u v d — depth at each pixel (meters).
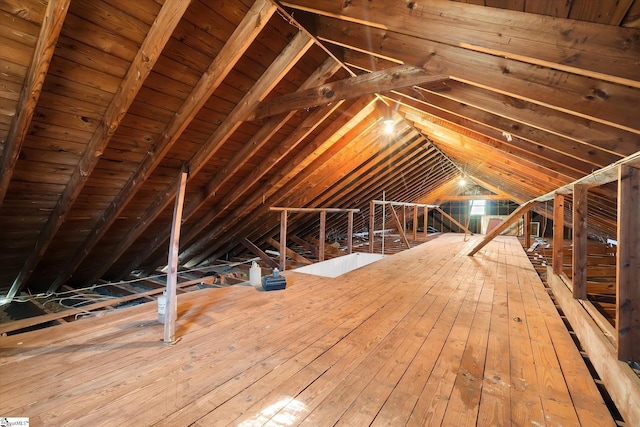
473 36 1.32
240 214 4.73
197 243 5.39
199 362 1.69
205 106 2.67
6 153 2.13
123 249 4.11
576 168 2.48
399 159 6.46
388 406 1.34
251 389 1.45
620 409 1.37
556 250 3.58
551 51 1.17
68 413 1.25
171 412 1.28
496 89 1.58
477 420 1.26
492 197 11.80
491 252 6.18
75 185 2.67
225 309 2.57
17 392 1.38
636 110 1.28
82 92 2.09
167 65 2.19
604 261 4.92
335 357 1.77
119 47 1.96
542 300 2.94
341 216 7.68
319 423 1.23
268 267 5.60
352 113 3.73
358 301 2.85
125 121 2.43
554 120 1.83
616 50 1.06
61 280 4.33
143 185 3.22
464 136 3.61
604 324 1.86
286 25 2.34
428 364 1.71
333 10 1.68
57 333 2.03
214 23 2.09
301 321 2.32
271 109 2.87
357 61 2.52
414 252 6.16
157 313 2.44
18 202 2.68
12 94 1.88
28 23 1.63
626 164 1.49
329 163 4.90
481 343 1.98
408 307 2.70
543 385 1.51
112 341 1.93
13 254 3.37
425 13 1.43
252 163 3.77
